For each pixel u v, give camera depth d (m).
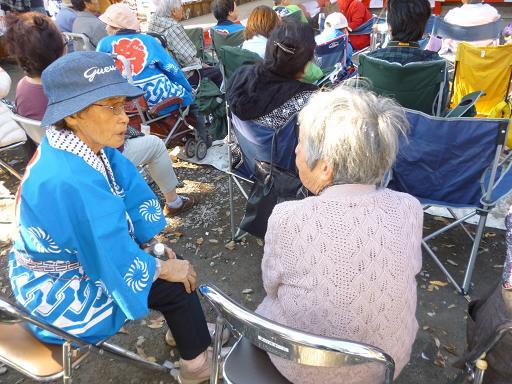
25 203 1.34
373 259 1.08
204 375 1.86
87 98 1.30
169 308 1.71
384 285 1.09
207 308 2.40
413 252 1.14
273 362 1.32
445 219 2.96
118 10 3.25
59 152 1.34
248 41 3.29
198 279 2.58
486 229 2.84
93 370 2.05
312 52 2.12
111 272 1.36
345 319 1.10
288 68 2.11
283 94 2.12
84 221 1.34
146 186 1.79
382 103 1.20
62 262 1.43
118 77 1.38
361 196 1.12
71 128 1.39
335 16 4.50
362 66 2.92
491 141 2.02
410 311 1.17
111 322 1.53
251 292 2.48
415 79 2.76
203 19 9.27
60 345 1.51
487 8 4.33
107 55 1.39
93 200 1.33
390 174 2.22
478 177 2.13
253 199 2.21
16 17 2.25
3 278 2.65
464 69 3.58
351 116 1.12
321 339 0.98
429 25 5.07
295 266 1.13
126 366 2.07
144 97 3.26
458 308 2.30
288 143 2.14
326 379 1.22
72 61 1.31
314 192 1.27
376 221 1.10
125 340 2.21
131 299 1.41
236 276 2.60
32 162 1.38
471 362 1.44
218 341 1.37
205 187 3.47
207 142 3.97
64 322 1.45
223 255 2.77
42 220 1.33
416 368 2.00
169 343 2.16
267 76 2.14
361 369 1.20
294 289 1.15
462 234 2.81
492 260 2.60
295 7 4.85
